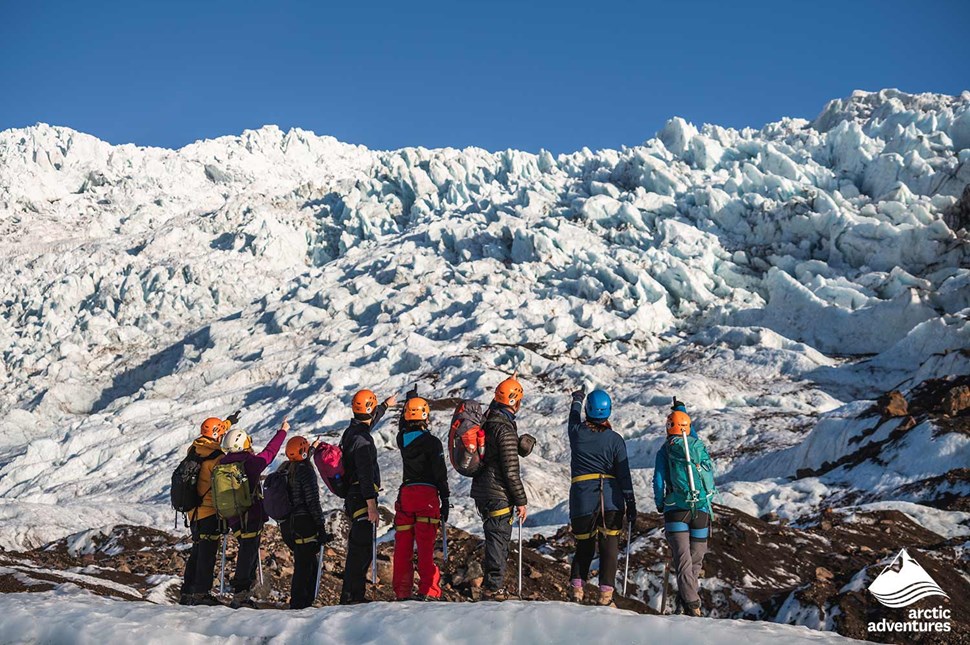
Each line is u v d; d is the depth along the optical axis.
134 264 74.31
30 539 12.78
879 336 40.69
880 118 69.56
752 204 54.91
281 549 10.16
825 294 44.56
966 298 39.22
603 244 57.22
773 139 75.00
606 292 49.28
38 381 57.12
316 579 6.82
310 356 49.62
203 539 6.77
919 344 35.91
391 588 8.80
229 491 6.56
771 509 17.69
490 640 4.19
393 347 45.41
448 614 4.53
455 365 41.16
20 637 4.66
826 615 8.24
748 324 45.47
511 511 6.34
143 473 35.25
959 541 10.20
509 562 9.65
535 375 40.22
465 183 81.88
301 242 77.75
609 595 6.27
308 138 145.38
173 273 70.19
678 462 6.60
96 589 7.51
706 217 56.28
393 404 6.89
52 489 36.00
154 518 14.97
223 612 5.13
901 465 17.72
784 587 10.11
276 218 79.62
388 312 55.12
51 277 77.06
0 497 37.44
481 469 6.30
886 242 45.91
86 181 114.12
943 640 7.55
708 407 33.72
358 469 6.47
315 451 6.72
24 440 49.91
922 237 44.59
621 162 69.94
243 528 6.70
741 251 51.12
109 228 96.12
